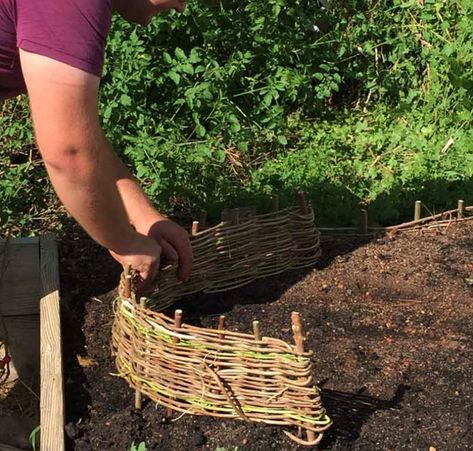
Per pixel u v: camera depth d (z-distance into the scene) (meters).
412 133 5.52
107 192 2.38
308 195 4.61
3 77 2.39
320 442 2.50
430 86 5.87
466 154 5.11
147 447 2.52
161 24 5.39
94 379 2.88
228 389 2.51
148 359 2.64
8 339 3.50
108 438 2.57
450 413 2.66
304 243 3.71
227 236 3.45
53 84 2.14
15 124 4.96
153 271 2.84
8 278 3.46
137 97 5.15
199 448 2.50
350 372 2.89
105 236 2.56
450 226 4.16
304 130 5.61
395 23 6.27
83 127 2.20
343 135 5.55
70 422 2.64
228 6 5.90
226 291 3.48
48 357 2.85
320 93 5.83
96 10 2.12
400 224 4.32
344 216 4.37
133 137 4.70
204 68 5.25
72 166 2.26
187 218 4.46
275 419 2.51
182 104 5.29
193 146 5.11
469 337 3.14
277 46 5.66
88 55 2.14
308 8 6.26
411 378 2.86
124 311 2.74
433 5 6.13
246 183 4.88
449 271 3.65
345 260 3.77
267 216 3.57
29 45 2.12
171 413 2.63
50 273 3.36
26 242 3.52
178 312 2.54
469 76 5.67
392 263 3.74
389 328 3.21
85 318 3.29
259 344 2.45
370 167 5.05
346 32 6.20
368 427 2.58
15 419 3.42
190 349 2.53
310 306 3.38
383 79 6.09
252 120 5.59
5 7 2.16
